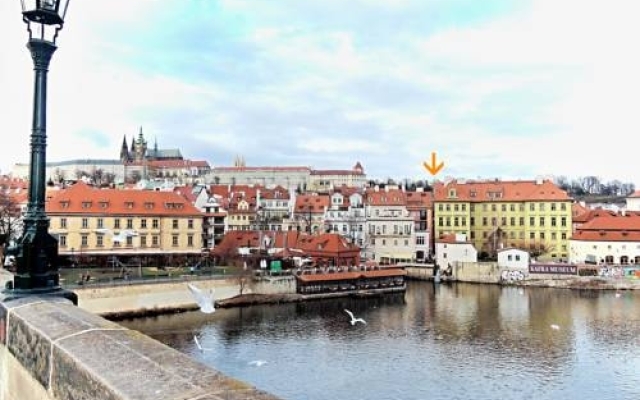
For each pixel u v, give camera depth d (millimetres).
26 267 10719
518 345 66125
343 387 50531
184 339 68562
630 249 128875
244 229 155125
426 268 134500
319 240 124375
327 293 104938
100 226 107438
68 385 6746
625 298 103875
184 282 88625
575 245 136250
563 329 74938
